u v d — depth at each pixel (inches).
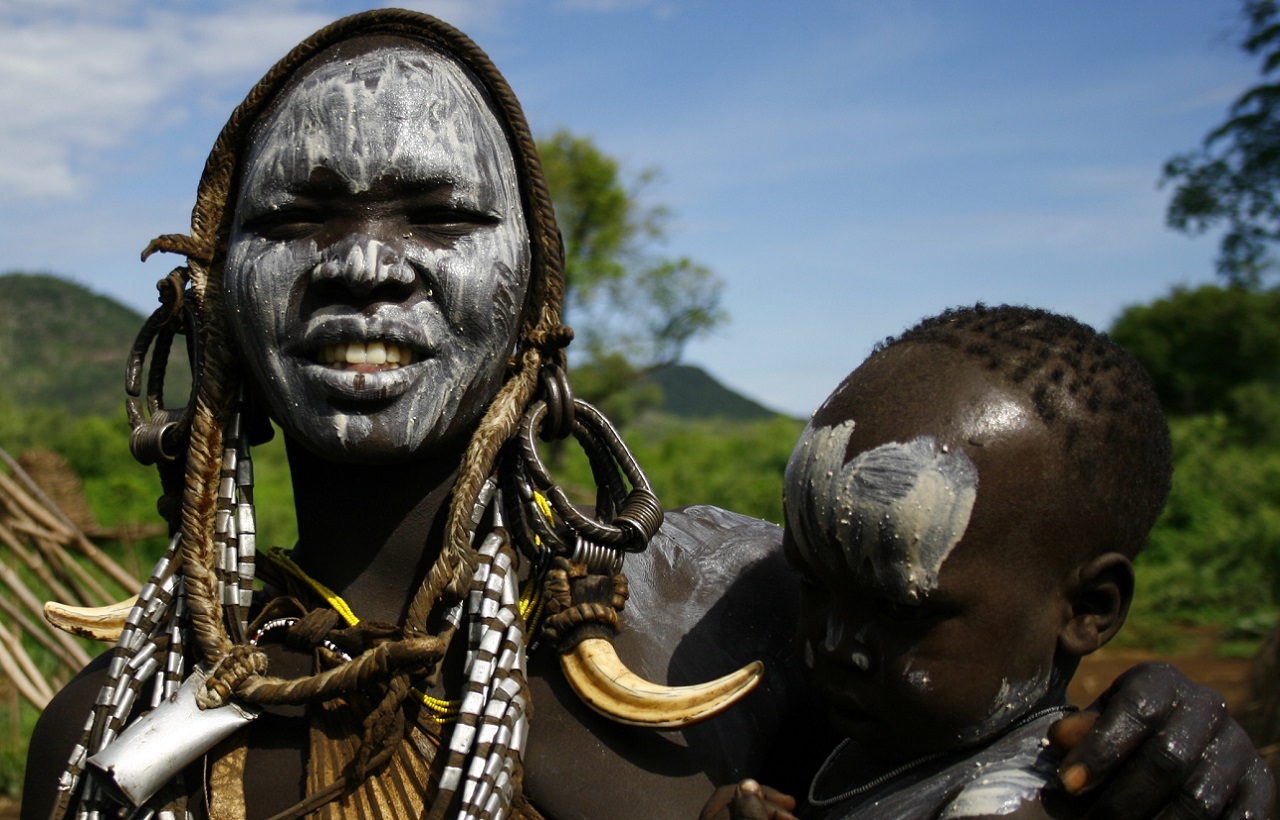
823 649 58.0
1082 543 55.1
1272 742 176.4
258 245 63.9
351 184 62.1
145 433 69.3
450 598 63.8
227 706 62.4
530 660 68.1
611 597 68.0
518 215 66.8
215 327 66.6
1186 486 650.8
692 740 67.0
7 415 912.9
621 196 1059.3
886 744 57.9
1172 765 51.7
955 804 53.6
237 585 65.7
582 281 1048.8
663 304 1100.5
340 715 64.5
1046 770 54.1
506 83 67.1
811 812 63.2
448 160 63.1
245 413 68.2
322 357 63.1
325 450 63.5
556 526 70.9
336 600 68.7
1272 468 668.7
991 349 56.3
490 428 65.1
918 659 55.0
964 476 53.2
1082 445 54.4
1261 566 514.0
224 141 66.4
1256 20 600.4
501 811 60.6
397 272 61.4
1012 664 55.2
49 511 217.9
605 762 64.6
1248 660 401.4
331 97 63.1
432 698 64.7
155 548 343.9
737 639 73.1
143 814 62.0
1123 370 57.3
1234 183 626.8
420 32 66.8
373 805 62.6
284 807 63.6
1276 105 606.5
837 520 55.0
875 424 55.2
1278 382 1189.7
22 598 209.6
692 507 82.8
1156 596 502.0
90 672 71.3
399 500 68.2
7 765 230.4
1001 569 53.9
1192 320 1204.5
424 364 63.3
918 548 53.5
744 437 1061.1
